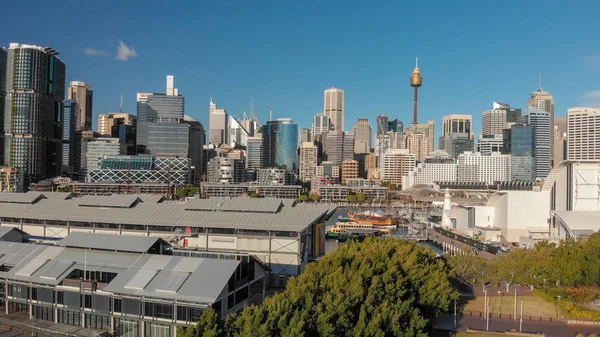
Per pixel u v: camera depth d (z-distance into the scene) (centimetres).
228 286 12331
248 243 18012
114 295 12050
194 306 11356
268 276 17412
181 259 13112
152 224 18800
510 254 17325
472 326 13400
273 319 9319
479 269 16462
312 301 10612
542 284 16050
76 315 12619
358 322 10312
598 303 15288
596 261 15188
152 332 11762
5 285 13438
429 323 12938
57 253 14300
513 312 14725
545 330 13150
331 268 12800
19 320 12912
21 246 14888
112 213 19912
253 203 19438
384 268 13238
